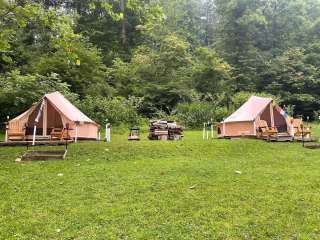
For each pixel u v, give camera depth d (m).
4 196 8.73
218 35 45.53
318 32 46.34
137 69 37.09
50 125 18.95
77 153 14.05
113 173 10.95
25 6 14.45
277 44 46.47
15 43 32.97
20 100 22.86
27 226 6.96
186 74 37.00
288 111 35.84
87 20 46.97
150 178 10.38
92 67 31.33
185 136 21.59
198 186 9.60
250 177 10.60
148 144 16.14
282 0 47.53
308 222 7.19
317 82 39.47
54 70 29.11
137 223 7.12
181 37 43.34
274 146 16.67
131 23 48.69
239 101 33.34
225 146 15.88
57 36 15.73
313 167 12.17
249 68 40.25
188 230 6.80
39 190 9.22
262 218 7.38
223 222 7.18
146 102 34.66
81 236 6.54
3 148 15.11
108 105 29.11
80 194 8.91
